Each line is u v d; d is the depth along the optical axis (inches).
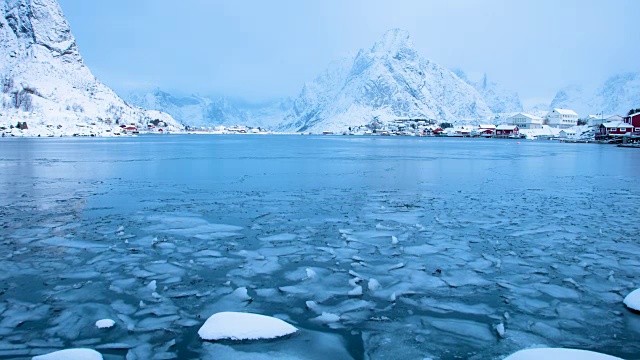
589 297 329.1
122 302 318.0
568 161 1770.4
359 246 459.5
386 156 2020.2
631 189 907.4
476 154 2251.5
